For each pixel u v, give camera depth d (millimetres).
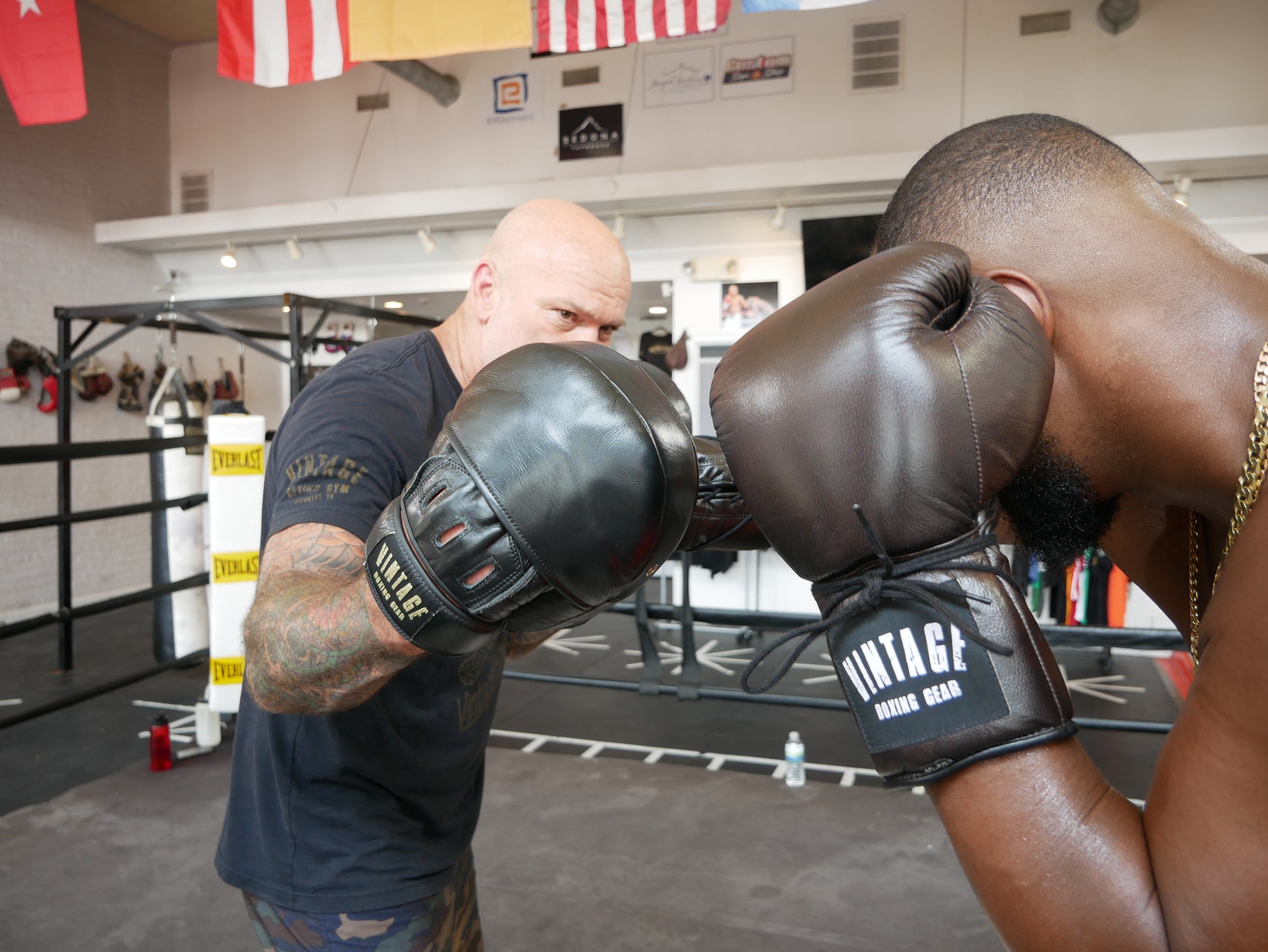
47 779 3691
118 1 7289
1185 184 5422
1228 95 5695
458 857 1231
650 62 6844
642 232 6738
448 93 7219
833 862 2879
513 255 1252
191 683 5055
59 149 7242
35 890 2715
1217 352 607
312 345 5176
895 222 784
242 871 1141
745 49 6613
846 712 4535
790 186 5914
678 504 672
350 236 7273
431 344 1243
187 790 3494
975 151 723
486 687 1256
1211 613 560
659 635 6289
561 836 3086
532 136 7195
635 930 2492
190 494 4926
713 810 3299
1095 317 655
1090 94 5922
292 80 3393
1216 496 615
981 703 571
